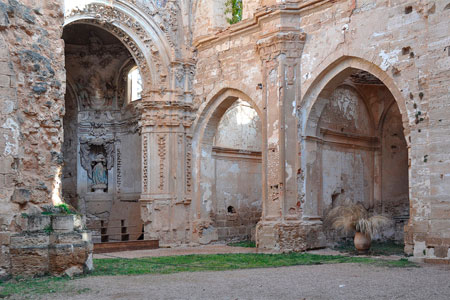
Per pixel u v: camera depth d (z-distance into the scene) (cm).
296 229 1709
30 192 1113
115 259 1500
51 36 1216
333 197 1972
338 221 1661
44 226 1096
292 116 1756
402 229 2056
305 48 1758
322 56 1702
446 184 1324
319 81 1738
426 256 1341
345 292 860
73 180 2792
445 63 1348
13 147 1093
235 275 1106
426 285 924
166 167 2105
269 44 1789
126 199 2706
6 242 1064
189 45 2181
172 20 2172
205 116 2155
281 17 1770
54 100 1194
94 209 2764
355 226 1630
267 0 1850
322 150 1923
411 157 1424
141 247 1945
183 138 2133
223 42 2052
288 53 1762
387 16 1530
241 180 2338
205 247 2022
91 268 1160
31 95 1150
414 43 1458
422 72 1430
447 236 1308
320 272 1141
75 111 2814
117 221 2695
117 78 2812
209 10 2138
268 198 1784
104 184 2798
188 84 2164
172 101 2109
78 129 2803
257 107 1891
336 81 1722
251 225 2352
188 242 2106
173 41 2159
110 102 2836
